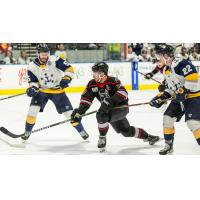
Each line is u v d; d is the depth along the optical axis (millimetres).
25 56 18734
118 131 7910
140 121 11141
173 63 7172
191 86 6957
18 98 16547
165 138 7562
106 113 7426
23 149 8266
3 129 8609
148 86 18734
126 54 20359
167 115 7414
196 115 7125
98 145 7887
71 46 20344
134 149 8109
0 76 17266
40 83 8281
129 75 18500
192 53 19688
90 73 18031
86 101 7617
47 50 8016
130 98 15938
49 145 8602
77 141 8938
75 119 7676
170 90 7469
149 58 19547
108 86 7406
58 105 8477
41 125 10953
